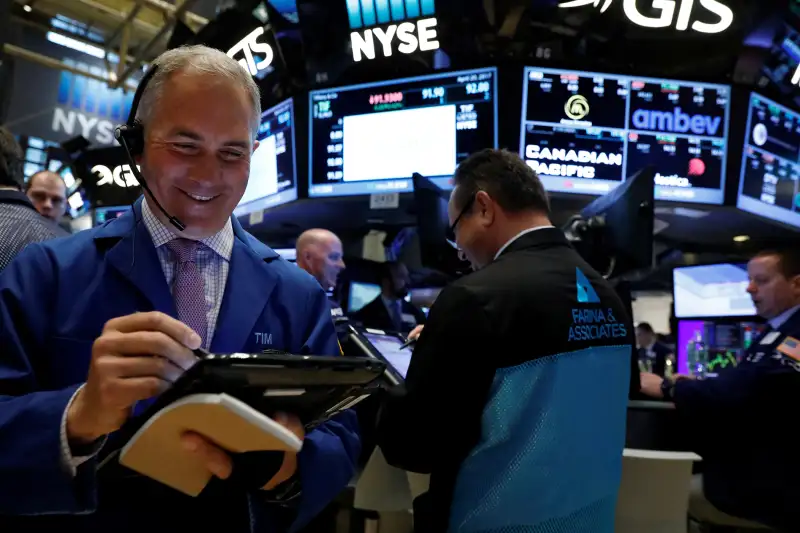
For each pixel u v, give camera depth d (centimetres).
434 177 265
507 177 130
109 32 705
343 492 213
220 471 54
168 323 56
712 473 179
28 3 642
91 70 762
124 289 78
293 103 291
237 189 78
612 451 113
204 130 73
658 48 251
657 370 396
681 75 256
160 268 80
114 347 55
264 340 83
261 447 53
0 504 61
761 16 238
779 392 163
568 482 103
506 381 105
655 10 242
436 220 174
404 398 110
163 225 82
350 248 379
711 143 260
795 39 244
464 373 105
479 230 132
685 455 165
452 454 110
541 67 252
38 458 59
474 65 255
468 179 134
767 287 203
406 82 267
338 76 278
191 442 53
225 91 74
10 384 67
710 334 285
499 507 102
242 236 94
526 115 253
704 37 245
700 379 176
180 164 73
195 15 489
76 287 77
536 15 243
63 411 60
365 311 310
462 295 110
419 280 387
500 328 106
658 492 170
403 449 111
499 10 243
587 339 111
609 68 253
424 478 184
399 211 309
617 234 167
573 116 254
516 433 103
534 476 101
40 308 74
